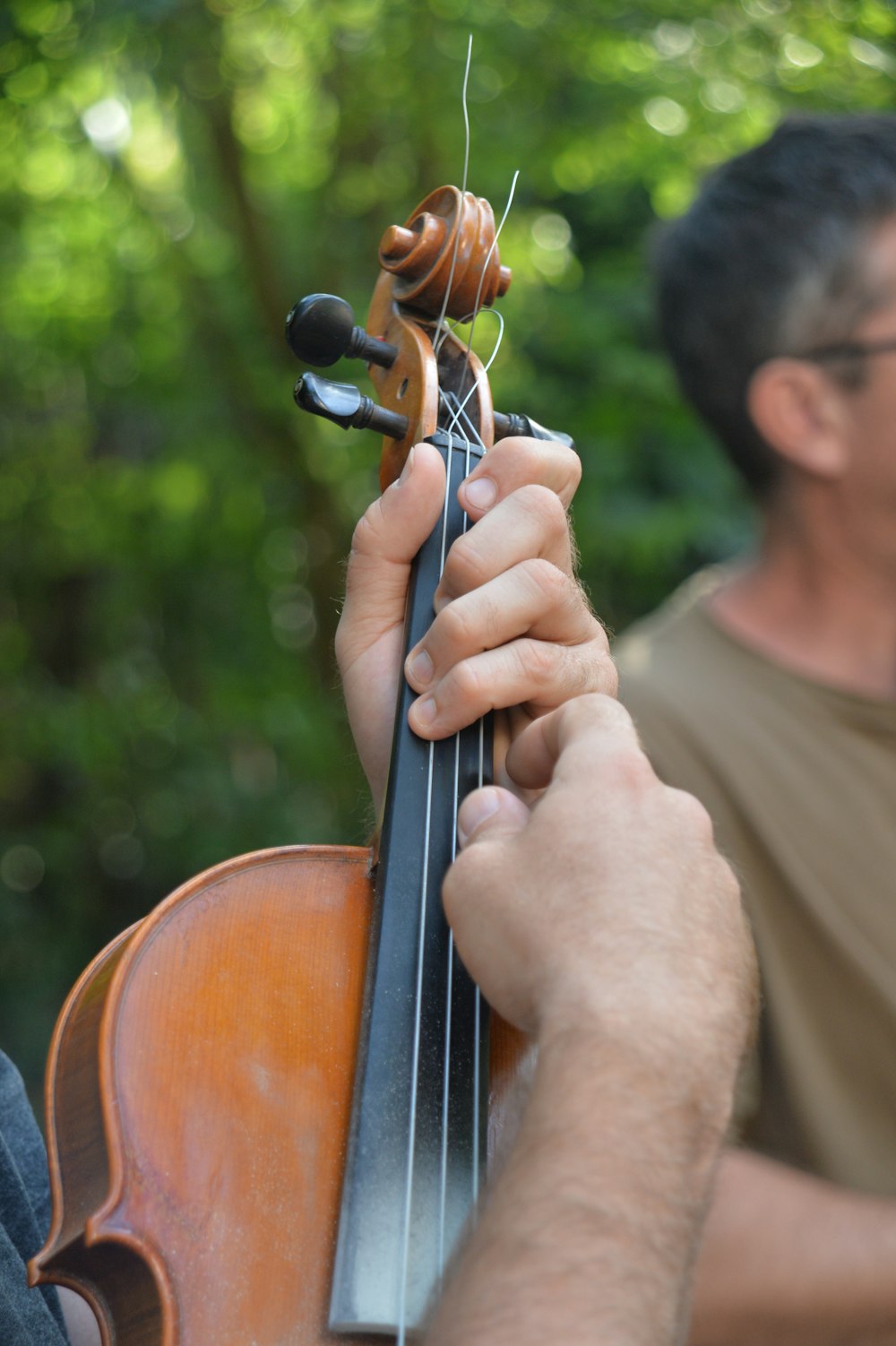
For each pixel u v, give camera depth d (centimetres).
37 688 608
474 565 98
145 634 640
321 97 529
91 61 414
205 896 96
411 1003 93
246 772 644
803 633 160
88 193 523
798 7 436
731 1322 117
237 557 610
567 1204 68
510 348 528
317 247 547
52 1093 90
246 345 552
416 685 100
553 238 556
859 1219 119
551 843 78
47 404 602
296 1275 83
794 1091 140
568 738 86
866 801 147
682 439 532
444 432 113
